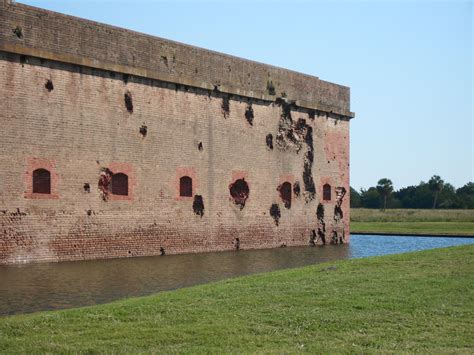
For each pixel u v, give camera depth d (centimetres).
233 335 965
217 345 912
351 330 998
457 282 1404
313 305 1173
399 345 916
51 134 2252
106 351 880
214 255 2703
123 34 2514
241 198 3059
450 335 970
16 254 2138
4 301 1425
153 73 2600
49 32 2250
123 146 2498
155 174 2620
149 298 1274
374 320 1058
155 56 2636
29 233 2175
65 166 2292
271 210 3206
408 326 1022
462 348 902
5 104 2119
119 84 2492
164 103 2670
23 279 1800
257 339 943
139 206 2552
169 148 2683
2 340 930
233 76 3003
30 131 2186
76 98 2338
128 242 2506
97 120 2408
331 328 1008
